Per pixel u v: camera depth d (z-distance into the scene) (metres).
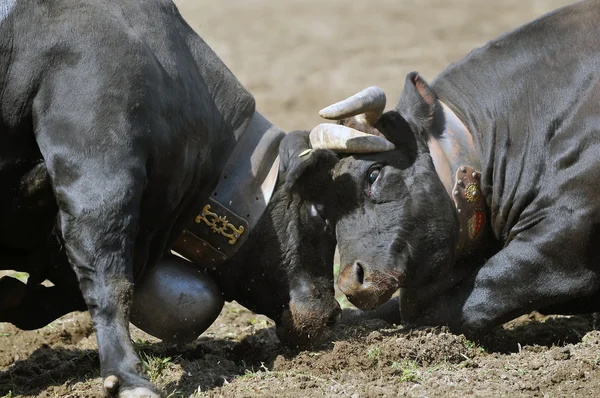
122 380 14.46
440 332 17.30
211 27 53.09
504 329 19.33
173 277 17.27
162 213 16.52
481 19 54.88
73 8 15.79
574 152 17.70
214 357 17.70
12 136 15.54
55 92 15.37
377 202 17.62
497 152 18.56
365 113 17.69
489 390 15.30
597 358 16.34
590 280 17.80
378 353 16.56
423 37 50.47
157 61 16.28
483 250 19.22
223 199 17.66
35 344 19.16
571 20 18.91
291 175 17.30
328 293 18.06
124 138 15.36
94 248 15.09
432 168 18.00
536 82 18.55
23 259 17.08
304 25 53.38
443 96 19.36
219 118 17.58
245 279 18.00
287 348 18.09
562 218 17.69
